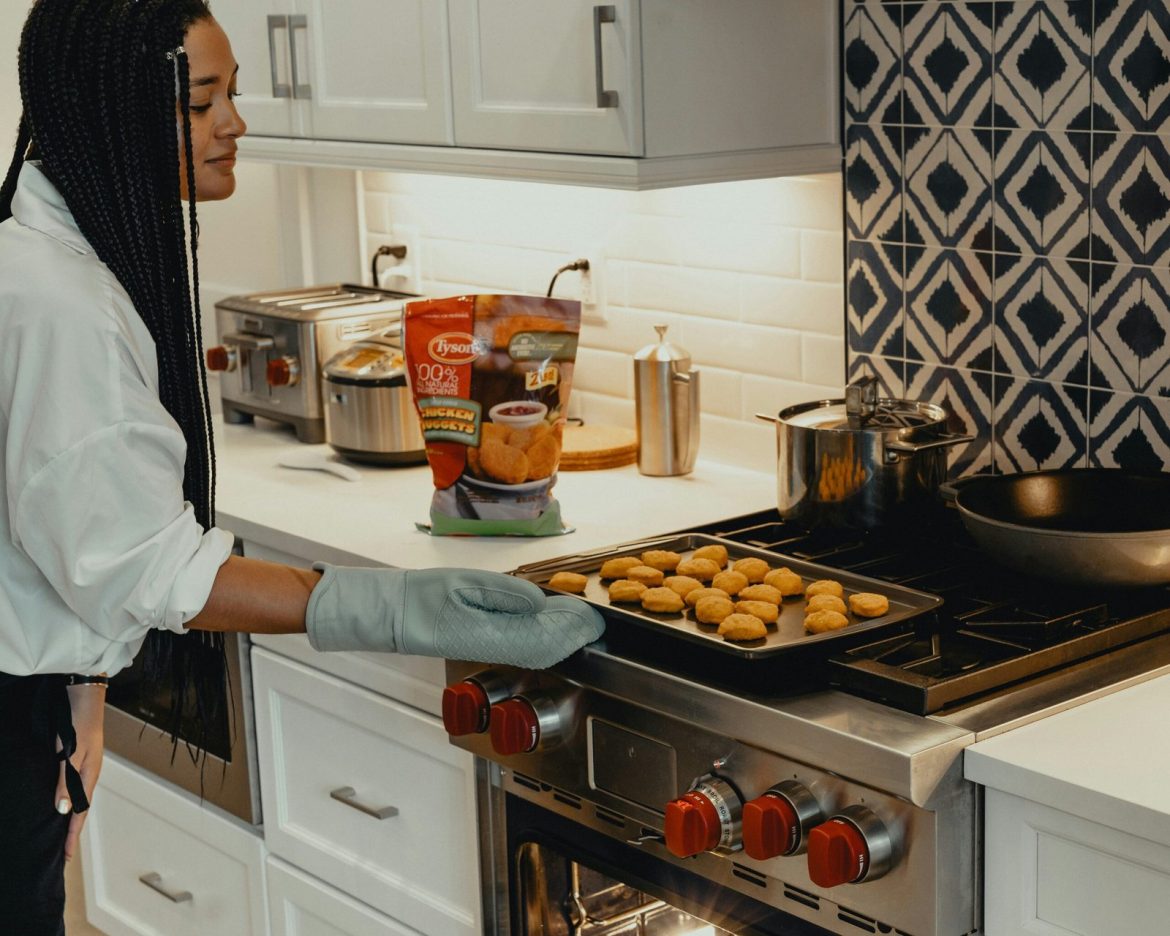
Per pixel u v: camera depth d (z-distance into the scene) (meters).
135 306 1.69
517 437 2.15
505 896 2.05
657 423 2.48
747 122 2.18
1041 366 2.10
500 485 2.16
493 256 2.91
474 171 2.35
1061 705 1.53
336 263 3.25
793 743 1.52
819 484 2.01
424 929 2.17
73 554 1.52
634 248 2.64
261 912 2.49
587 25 2.10
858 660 1.60
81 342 1.52
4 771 1.70
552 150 2.21
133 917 2.83
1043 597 1.79
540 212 2.79
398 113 2.46
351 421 2.59
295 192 3.24
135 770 2.73
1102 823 1.35
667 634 1.68
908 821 1.46
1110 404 2.02
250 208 3.46
